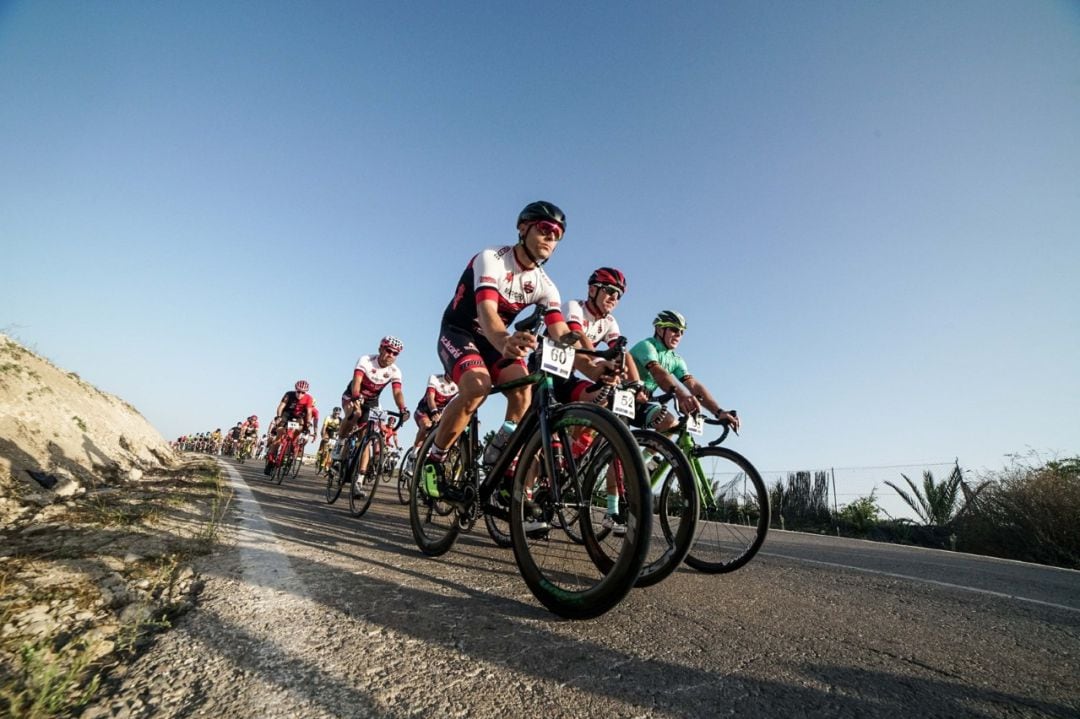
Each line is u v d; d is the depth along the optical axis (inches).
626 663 55.7
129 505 132.1
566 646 59.4
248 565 80.7
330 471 244.4
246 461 737.0
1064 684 60.3
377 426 202.4
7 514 126.1
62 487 161.8
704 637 66.9
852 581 118.0
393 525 162.2
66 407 235.6
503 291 116.0
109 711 39.4
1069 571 192.5
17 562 73.5
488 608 71.9
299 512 166.2
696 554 130.9
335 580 78.0
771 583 110.0
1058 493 303.7
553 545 126.6
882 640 72.0
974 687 57.4
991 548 325.4
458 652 55.1
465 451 115.4
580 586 88.6
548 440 80.4
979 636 78.3
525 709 44.3
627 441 68.6
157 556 81.7
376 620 62.3
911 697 53.2
